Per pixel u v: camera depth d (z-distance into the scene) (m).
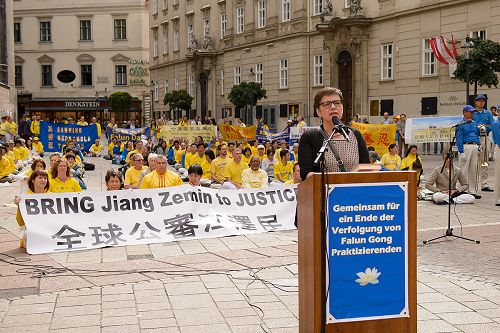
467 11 28.69
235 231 10.73
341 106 5.24
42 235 9.52
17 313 6.20
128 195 10.31
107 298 6.66
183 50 57.44
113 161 27.94
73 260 8.74
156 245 9.84
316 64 39.03
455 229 10.66
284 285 7.07
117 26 70.44
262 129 28.92
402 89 32.56
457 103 29.25
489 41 24.28
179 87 58.88
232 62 48.50
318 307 4.29
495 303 6.32
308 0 39.22
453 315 5.96
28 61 71.38
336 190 4.29
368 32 34.75
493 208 13.28
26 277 7.65
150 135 32.34
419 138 16.17
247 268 7.92
